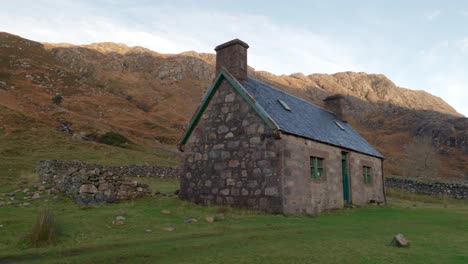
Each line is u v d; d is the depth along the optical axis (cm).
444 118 10556
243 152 1566
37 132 4147
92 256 660
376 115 13025
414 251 767
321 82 18212
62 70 11575
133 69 16275
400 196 3048
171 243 781
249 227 1039
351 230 1070
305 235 930
